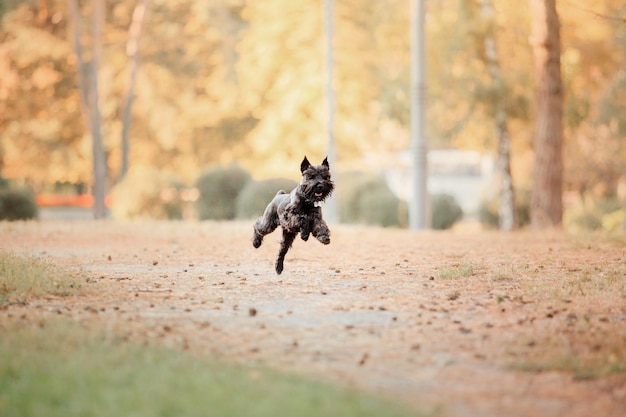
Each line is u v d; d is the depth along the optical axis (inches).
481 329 397.4
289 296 481.1
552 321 411.5
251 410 277.9
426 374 331.3
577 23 1328.7
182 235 927.7
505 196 1509.6
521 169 2108.8
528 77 1385.3
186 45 2260.1
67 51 2059.5
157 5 2206.0
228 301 465.1
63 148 2207.2
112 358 334.0
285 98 1964.8
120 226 1076.5
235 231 992.9
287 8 1973.4
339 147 1955.0
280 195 534.9
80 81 1935.3
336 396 293.4
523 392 312.7
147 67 2237.9
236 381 308.2
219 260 661.9
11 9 1969.7
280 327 399.9
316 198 492.7
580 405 300.2
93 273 571.2
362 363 343.0
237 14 2353.6
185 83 2269.9
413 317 422.3
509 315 426.0
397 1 1561.3
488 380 325.7
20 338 362.6
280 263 549.6
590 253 675.4
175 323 404.2
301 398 289.6
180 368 325.1
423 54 1159.6
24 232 952.3
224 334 385.7
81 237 892.6
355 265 619.5
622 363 344.5
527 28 1384.1
